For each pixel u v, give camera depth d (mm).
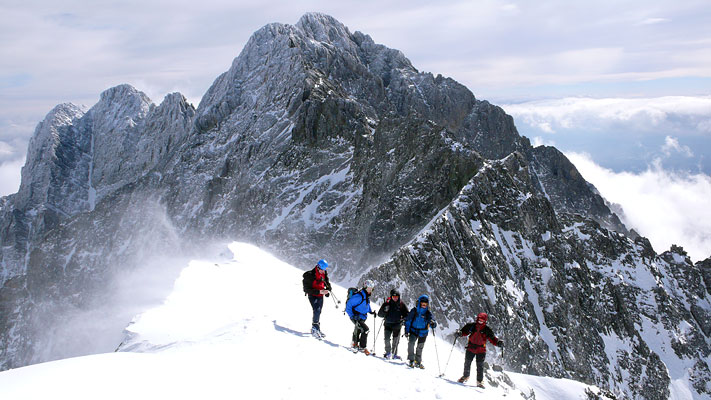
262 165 100875
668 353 64750
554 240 60594
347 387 12023
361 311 16438
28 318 111062
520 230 57625
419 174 68000
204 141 126625
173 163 131875
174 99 187250
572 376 48625
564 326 52438
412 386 13383
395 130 79000
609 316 61281
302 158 95375
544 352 46750
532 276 55250
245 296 21578
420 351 16797
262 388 10875
